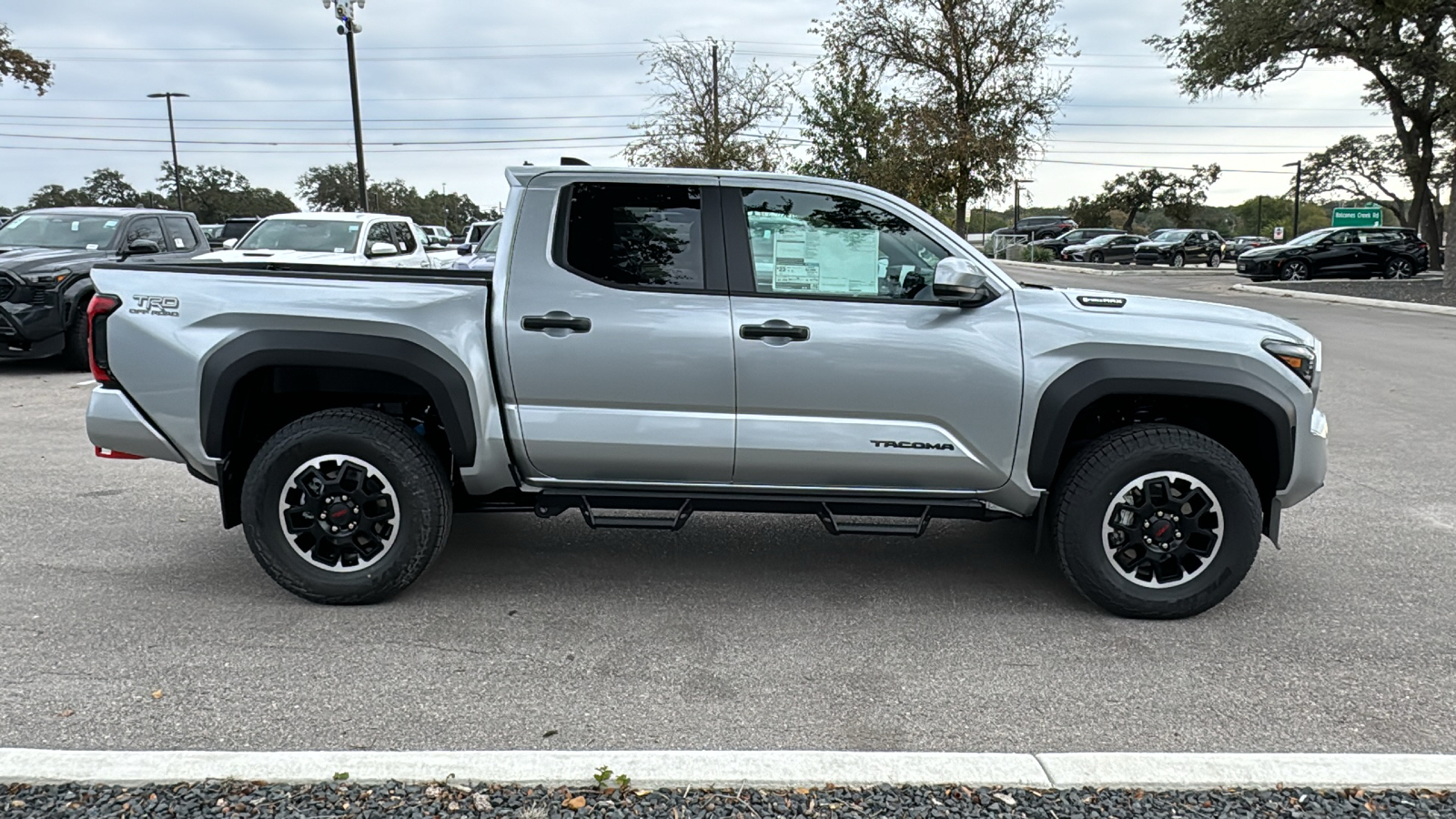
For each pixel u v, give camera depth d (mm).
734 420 4176
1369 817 2721
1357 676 3715
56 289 10430
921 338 4129
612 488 4379
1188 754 3023
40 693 3408
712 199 4250
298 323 4102
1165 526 4168
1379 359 12727
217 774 2834
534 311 4145
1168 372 4105
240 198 84438
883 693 3543
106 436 4234
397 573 4199
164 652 3771
